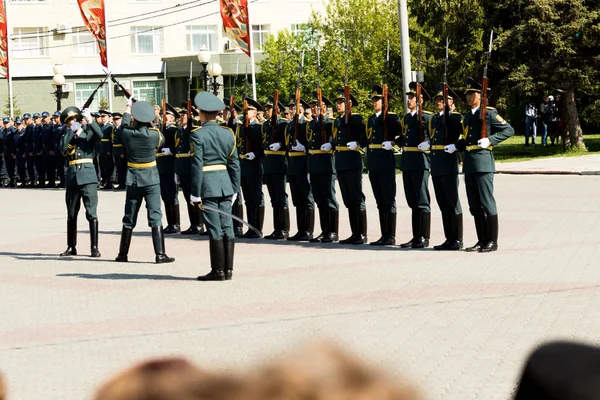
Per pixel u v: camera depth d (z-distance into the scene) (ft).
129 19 197.26
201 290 40.96
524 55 127.24
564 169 102.63
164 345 30.68
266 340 30.76
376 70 143.13
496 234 49.78
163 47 199.00
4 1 155.12
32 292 41.96
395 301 36.63
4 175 122.83
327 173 57.21
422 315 33.88
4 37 152.97
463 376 25.72
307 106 61.16
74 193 53.83
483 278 41.32
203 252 54.85
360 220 55.77
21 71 195.83
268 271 45.75
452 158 50.52
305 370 4.71
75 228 54.60
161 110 71.36
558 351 5.71
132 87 197.98
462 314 33.86
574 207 68.90
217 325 33.45
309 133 58.08
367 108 142.51
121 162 106.32
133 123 50.16
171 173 65.82
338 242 57.31
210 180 42.96
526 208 69.46
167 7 198.18
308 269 45.85
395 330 31.58
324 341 4.89
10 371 27.94
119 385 4.91
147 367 5.03
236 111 67.36
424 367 26.76
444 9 131.64
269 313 35.17
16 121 122.31
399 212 70.54
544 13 122.42
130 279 44.86
